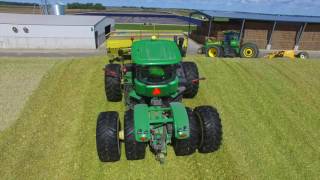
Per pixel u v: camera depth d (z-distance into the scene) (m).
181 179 4.67
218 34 23.89
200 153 5.32
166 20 60.62
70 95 8.04
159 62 4.83
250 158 5.24
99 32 24.92
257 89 8.71
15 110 7.18
